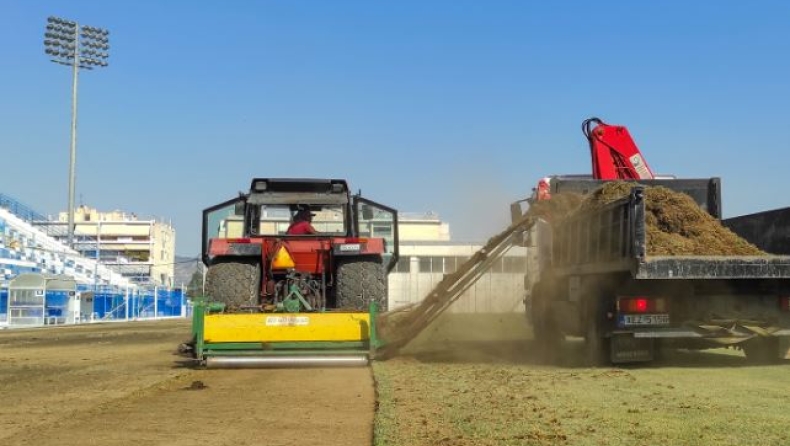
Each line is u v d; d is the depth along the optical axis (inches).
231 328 374.3
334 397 293.7
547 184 484.1
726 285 370.9
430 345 518.6
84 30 2112.5
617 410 253.4
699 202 471.2
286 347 374.9
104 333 880.9
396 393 294.8
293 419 248.7
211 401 286.2
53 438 221.6
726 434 214.7
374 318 378.6
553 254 458.6
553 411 252.1
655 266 345.1
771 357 387.5
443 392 297.0
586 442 205.9
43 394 311.3
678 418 238.2
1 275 1529.3
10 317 1264.8
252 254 403.5
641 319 365.4
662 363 399.2
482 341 555.5
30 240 1798.7
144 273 3105.3
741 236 444.8
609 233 372.5
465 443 206.2
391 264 466.3
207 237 445.1
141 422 245.1
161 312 2021.4
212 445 211.6
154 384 334.3
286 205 448.8
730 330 366.6
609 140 556.7
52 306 1332.4
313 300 412.2
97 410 268.4
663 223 385.4
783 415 242.8
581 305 408.2
